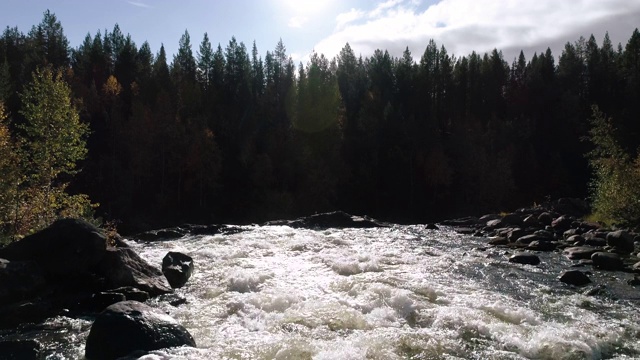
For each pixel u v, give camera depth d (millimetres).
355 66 90500
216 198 58344
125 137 56375
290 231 25938
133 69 73812
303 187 59531
